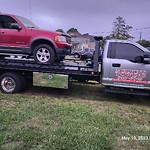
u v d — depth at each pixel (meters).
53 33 7.61
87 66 7.37
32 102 6.84
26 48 7.77
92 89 9.20
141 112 6.58
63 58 8.40
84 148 4.02
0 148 3.98
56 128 4.85
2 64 7.75
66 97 7.79
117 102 7.57
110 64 7.18
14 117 5.34
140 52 7.15
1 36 7.90
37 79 7.71
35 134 4.47
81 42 30.23
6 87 7.84
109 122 5.36
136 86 7.14
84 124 5.13
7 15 7.93
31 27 7.93
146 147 4.33
